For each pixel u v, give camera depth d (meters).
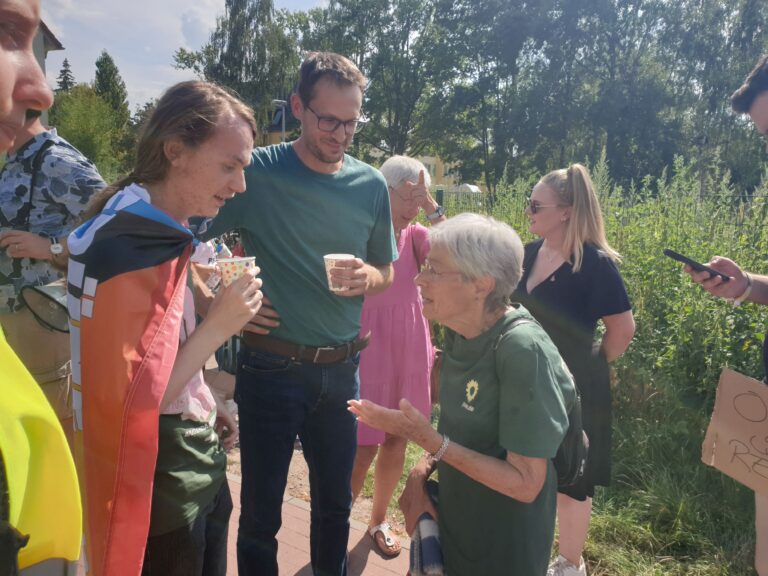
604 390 2.54
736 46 35.66
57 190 2.51
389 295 3.11
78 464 1.42
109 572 1.31
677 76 38.06
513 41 39.72
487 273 1.70
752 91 2.18
